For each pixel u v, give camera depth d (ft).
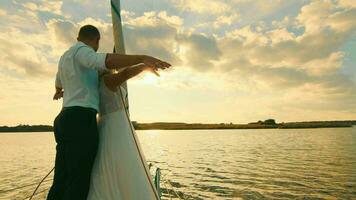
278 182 100.83
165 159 178.50
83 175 8.59
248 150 249.96
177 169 133.69
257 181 102.68
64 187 8.75
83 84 8.66
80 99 8.61
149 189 8.86
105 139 9.00
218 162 163.53
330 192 84.58
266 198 76.02
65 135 8.51
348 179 106.93
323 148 258.78
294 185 95.20
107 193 8.71
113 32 9.57
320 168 138.00
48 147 297.94
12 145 333.01
